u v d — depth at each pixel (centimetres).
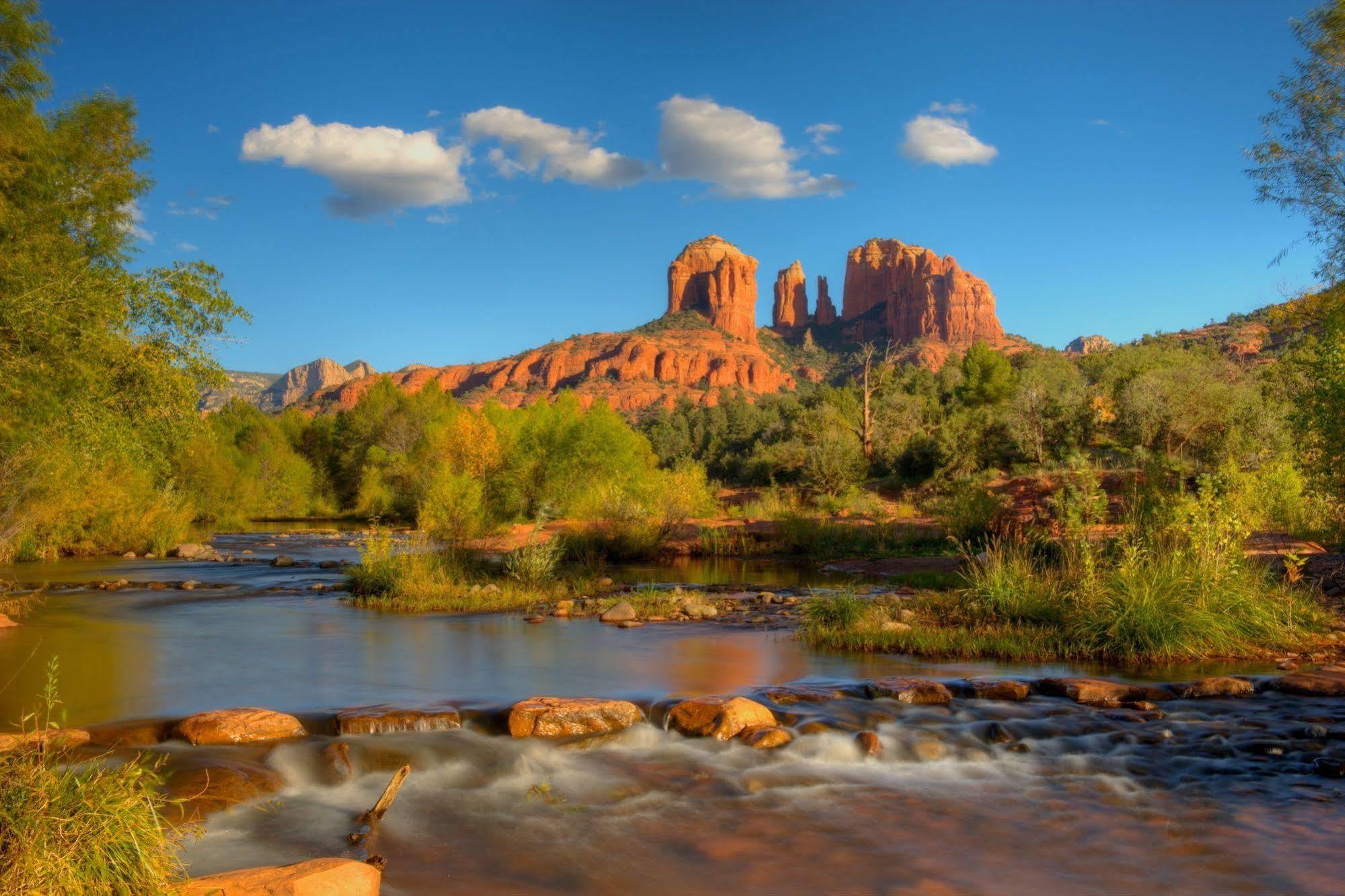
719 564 1836
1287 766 510
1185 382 3994
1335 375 1165
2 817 297
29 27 903
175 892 304
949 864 379
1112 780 490
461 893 344
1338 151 1293
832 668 759
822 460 4003
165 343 1273
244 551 2277
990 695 656
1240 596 867
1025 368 7388
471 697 635
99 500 2023
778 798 460
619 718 574
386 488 4738
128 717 565
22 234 945
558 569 1620
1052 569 1008
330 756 502
